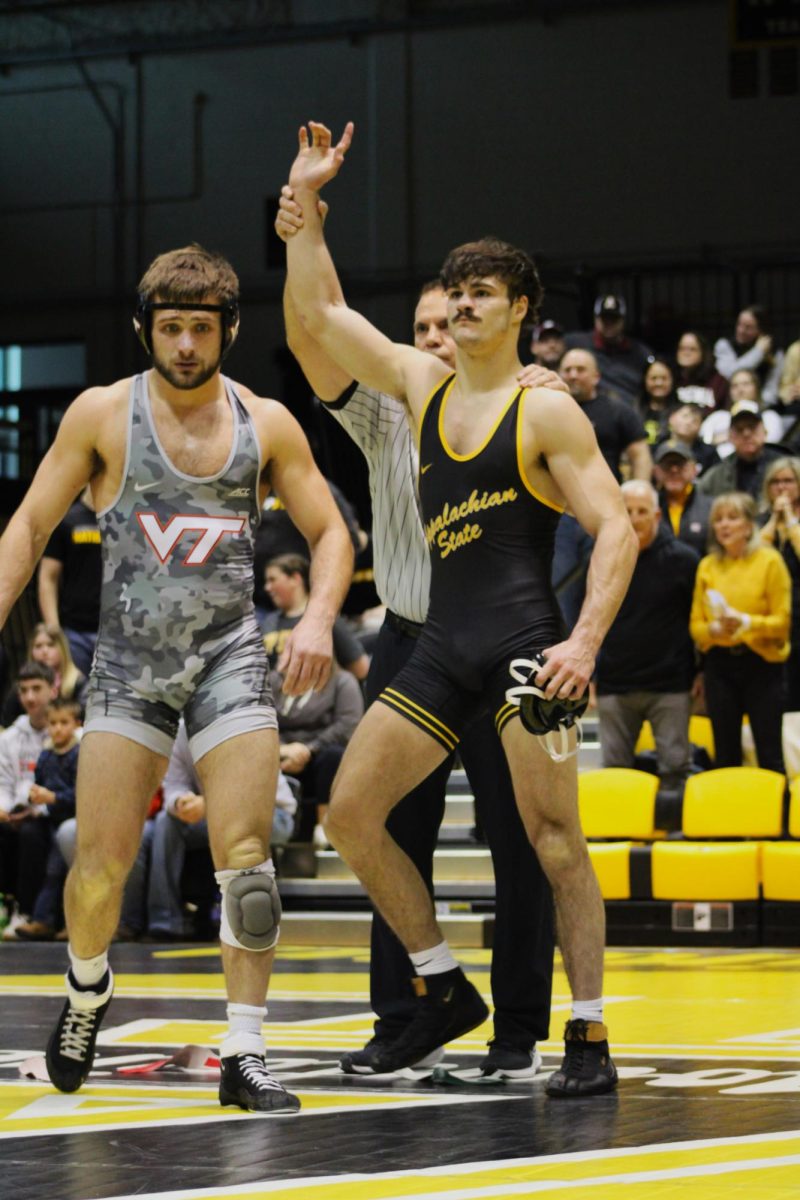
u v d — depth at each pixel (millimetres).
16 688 24938
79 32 45500
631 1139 7883
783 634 19922
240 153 44438
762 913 18750
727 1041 11438
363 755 9328
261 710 9133
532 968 9969
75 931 9281
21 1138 8062
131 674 9195
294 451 9602
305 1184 6941
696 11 41656
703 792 19359
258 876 8961
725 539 20000
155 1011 13359
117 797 9125
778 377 31547
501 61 42812
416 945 9688
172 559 9188
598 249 42000
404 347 9922
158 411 9328
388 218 43250
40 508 9406
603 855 19078
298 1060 10719
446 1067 10156
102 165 45219
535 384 9312
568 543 22609
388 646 10312
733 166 41312
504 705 9258
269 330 43812
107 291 44906
